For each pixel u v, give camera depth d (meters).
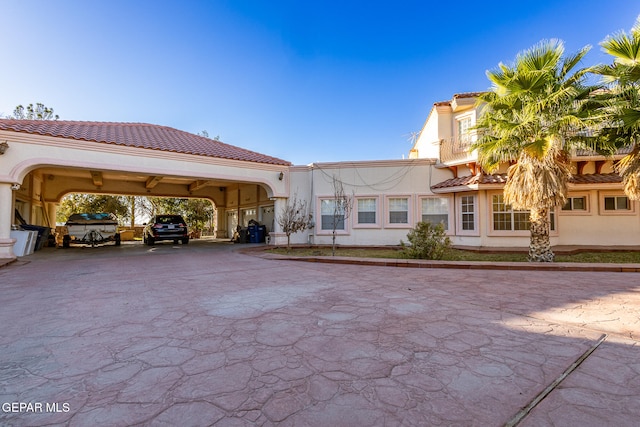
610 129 9.98
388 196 15.90
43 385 2.70
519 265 9.12
